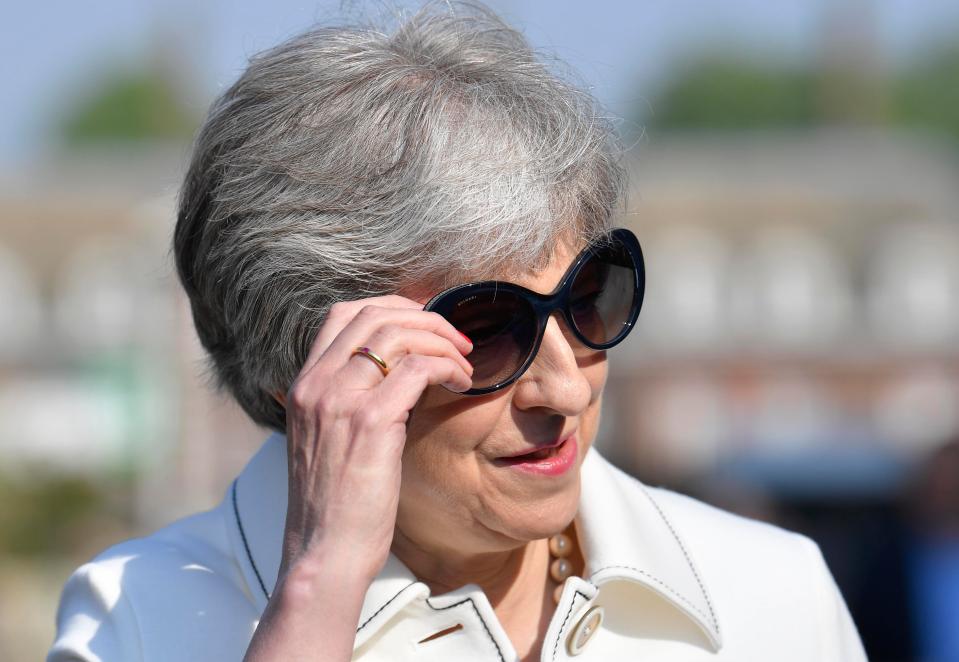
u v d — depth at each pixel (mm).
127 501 28656
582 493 4770
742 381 68000
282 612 3725
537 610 4719
